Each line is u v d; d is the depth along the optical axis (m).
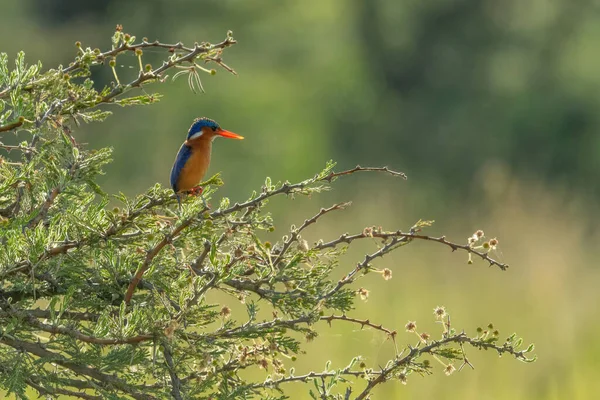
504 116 33.03
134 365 5.23
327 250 5.58
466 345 12.09
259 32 39.41
